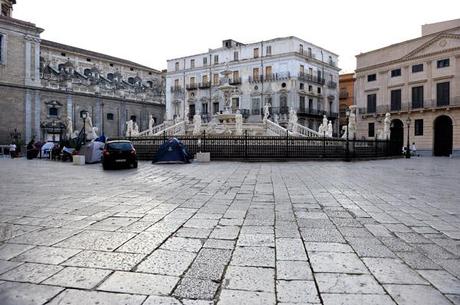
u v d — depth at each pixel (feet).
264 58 185.26
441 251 13.71
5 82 134.82
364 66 166.09
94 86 167.32
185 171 46.85
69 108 156.56
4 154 120.88
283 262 12.42
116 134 178.91
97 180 37.24
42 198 25.49
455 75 131.75
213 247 14.06
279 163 62.49
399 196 26.71
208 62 205.77
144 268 11.85
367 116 162.71
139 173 44.93
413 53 144.46
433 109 136.46
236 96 194.39
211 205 22.80
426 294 10.01
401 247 14.17
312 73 189.98
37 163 69.77
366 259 12.77
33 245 14.29
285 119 174.50
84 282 10.75
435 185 33.55
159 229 16.75
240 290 10.20
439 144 139.54
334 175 42.19
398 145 99.86
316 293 10.03
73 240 14.97
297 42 180.75
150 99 201.87
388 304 9.41
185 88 211.82
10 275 11.28
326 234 15.99
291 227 17.24
